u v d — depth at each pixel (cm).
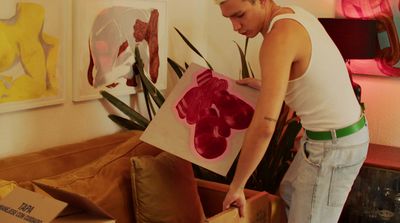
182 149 198
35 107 214
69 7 224
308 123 186
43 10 211
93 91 244
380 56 302
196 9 333
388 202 269
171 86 313
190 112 207
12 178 185
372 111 312
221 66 346
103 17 243
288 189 208
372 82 310
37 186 168
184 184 204
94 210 154
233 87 215
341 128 181
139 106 283
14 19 198
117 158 203
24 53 204
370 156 279
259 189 265
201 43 344
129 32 261
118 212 187
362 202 275
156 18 281
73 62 232
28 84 208
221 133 204
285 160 262
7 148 207
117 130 266
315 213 190
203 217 210
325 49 175
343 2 307
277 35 168
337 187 188
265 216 207
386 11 296
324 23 282
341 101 181
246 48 308
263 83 166
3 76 197
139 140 219
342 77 182
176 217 195
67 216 156
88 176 187
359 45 277
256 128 165
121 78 261
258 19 176
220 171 197
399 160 270
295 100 184
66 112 234
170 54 311
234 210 179
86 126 247
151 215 190
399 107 306
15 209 144
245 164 172
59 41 221
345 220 281
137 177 189
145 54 276
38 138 221
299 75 175
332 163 184
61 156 209
